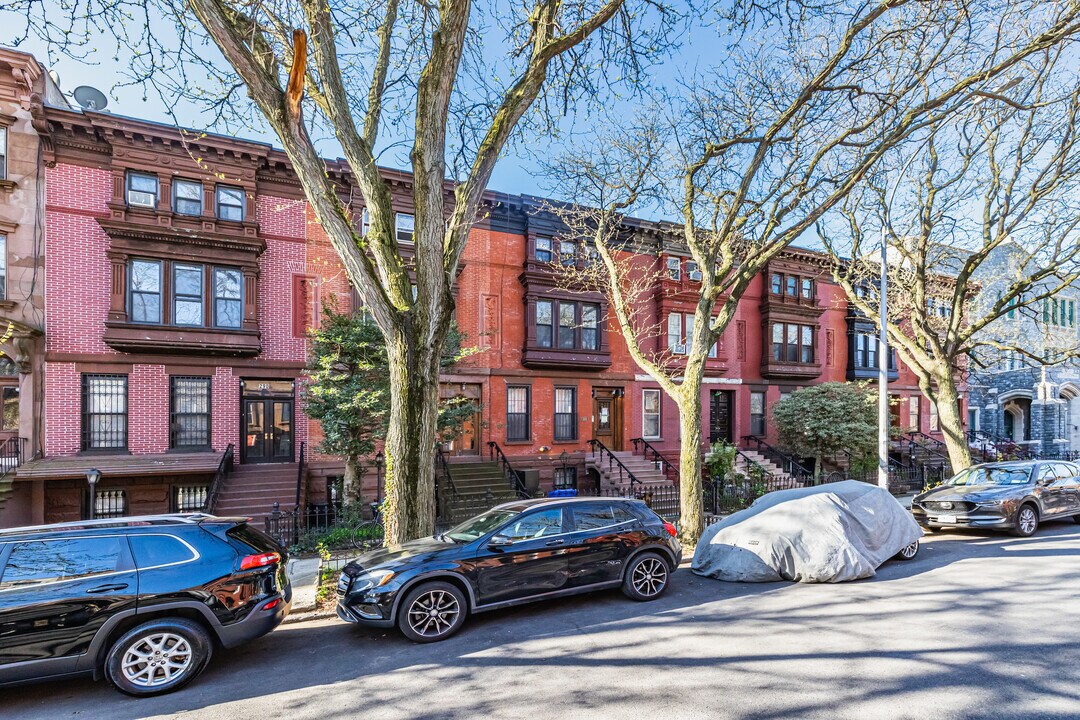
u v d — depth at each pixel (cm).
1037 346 2195
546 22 771
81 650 448
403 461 721
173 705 442
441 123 737
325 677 491
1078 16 856
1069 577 706
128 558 481
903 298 1625
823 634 533
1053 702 386
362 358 1159
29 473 1102
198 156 1350
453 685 458
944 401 1445
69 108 1373
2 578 443
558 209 1576
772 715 379
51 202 1235
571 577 658
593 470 1784
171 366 1330
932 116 1042
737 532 792
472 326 1662
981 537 1016
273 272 1446
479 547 623
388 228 730
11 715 430
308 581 819
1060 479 1112
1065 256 1271
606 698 416
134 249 1282
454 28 700
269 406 1441
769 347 2117
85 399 1259
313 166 678
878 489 862
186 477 1296
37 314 1212
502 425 1680
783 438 1944
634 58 902
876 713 376
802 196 1030
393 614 568
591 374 1825
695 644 522
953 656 468
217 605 491
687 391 1040
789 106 1005
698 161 1061
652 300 1962
